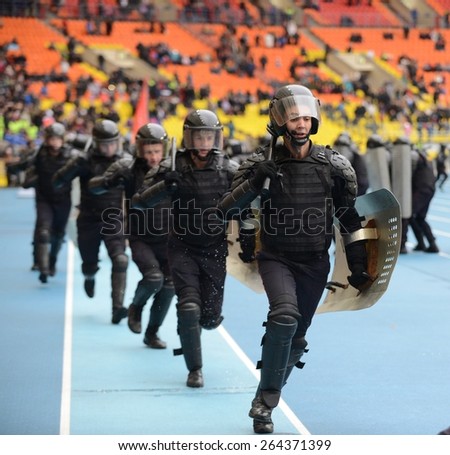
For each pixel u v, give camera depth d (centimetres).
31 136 8806
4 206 6450
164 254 1961
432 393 1636
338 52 12212
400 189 3641
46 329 2231
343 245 1390
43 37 11600
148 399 1589
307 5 13550
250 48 12312
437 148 9294
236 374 1770
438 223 5209
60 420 1463
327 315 2400
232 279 3097
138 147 1931
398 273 3212
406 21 13750
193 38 12262
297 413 1505
